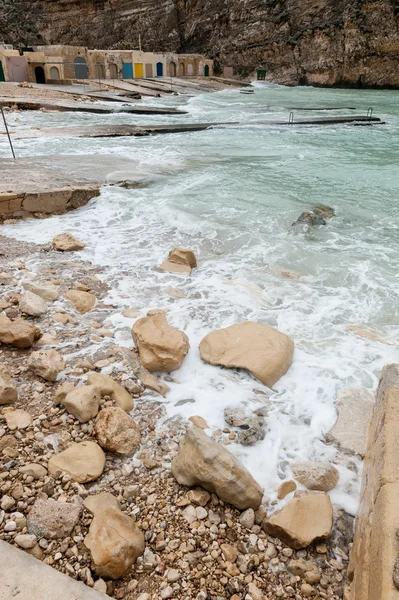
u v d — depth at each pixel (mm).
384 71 47156
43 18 62500
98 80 40312
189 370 3514
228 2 55906
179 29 61594
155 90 38625
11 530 2180
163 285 4867
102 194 7797
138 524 2297
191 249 5914
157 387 3270
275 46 53594
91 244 5992
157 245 6000
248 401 3186
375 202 8188
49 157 10445
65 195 7230
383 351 3814
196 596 1988
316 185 9250
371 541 1807
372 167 11156
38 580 1801
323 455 2762
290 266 5480
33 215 7020
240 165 10875
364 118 21109
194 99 33656
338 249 6031
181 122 19797
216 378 3424
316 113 24812
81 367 3412
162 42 61375
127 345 3756
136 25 60938
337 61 49344
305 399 3234
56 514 2232
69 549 2111
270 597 2006
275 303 4594
